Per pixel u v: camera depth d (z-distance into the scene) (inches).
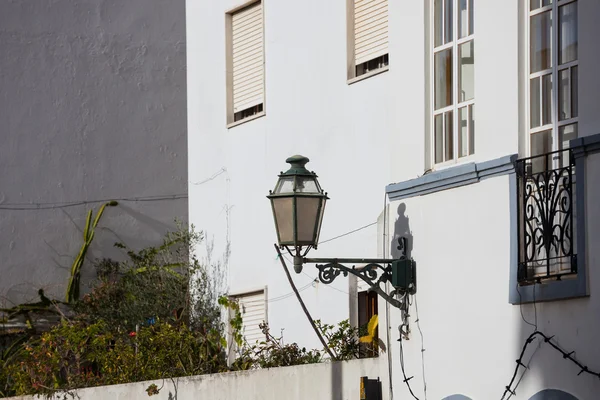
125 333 1093.8
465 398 667.4
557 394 607.8
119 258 1407.5
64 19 1414.9
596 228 591.2
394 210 732.0
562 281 607.5
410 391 711.7
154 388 938.1
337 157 943.7
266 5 1043.3
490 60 671.8
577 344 599.2
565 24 636.1
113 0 1443.2
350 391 772.6
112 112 1430.9
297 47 1000.9
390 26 749.3
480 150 674.8
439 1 721.0
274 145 1021.8
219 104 1107.9
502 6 665.0
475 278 666.2
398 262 709.3
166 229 1439.5
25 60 1391.5
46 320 1342.3
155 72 1459.2
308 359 880.9
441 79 715.4
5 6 1385.3
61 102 1405.0
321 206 682.8
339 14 954.1
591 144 593.3
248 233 1056.8
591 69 605.0
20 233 1368.1
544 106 644.7
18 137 1379.2
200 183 1130.0
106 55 1434.5
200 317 1091.9
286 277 997.8
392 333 730.2
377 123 904.3
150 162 1443.2
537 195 637.3
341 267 698.8
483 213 663.8
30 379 1080.2
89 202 1405.0
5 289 1353.3
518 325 635.5
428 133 717.3
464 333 672.4
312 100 977.5
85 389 1008.2
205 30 1131.9
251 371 852.6
